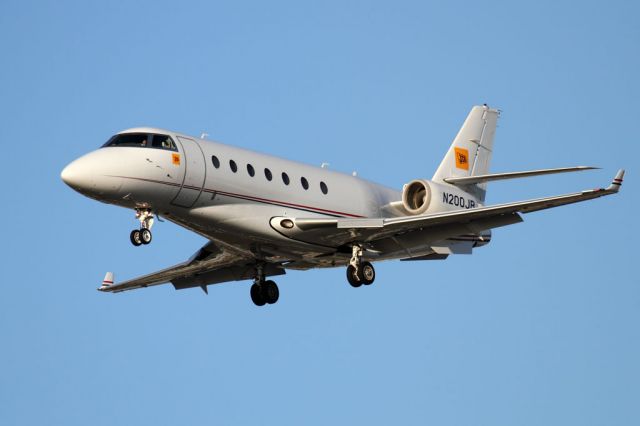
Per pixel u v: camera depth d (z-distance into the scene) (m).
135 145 86.75
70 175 84.69
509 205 89.12
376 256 99.25
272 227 92.62
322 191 98.00
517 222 92.12
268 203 92.69
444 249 97.81
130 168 85.19
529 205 88.81
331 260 100.12
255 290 102.31
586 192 84.69
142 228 87.94
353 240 95.88
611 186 83.44
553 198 86.88
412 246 96.88
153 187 86.19
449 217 91.31
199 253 100.50
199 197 88.50
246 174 91.38
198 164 88.12
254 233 92.25
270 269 102.94
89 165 84.81
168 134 88.56
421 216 91.56
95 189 85.06
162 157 86.44
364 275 96.25
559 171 93.25
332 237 94.69
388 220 91.88
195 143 89.44
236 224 91.12
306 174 97.38
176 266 102.50
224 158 90.38
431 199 101.56
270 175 93.44
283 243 94.12
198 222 90.25
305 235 93.75
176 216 89.38
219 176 89.31
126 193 85.69
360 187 102.56
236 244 95.31
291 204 94.50
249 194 91.25
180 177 87.12
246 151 93.31
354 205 100.69
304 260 100.06
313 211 96.31
